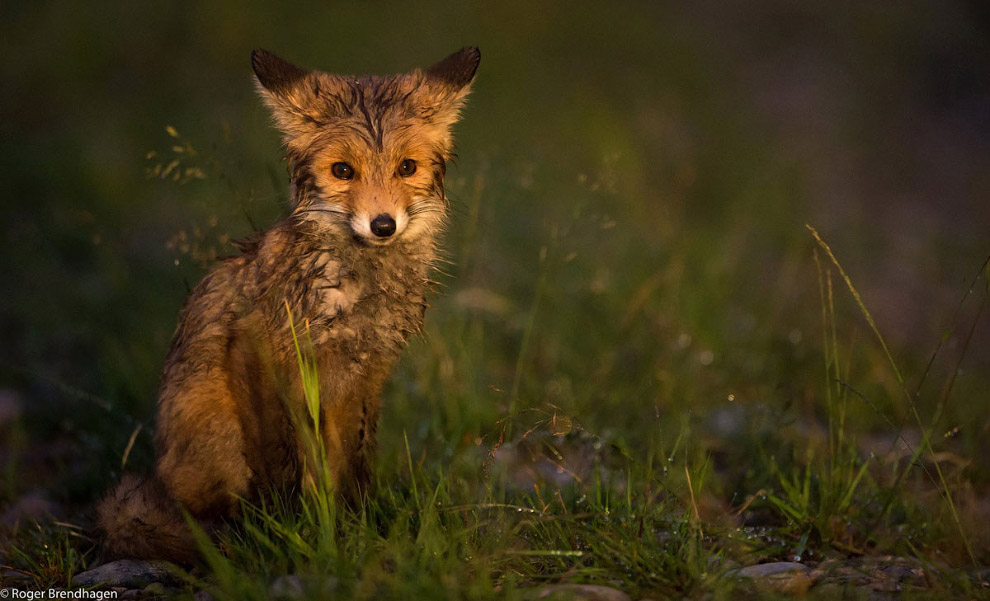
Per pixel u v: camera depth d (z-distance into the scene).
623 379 10.91
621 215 16.22
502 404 9.70
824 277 15.37
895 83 31.23
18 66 21.81
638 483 7.98
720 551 6.73
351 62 24.00
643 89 25.39
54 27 23.50
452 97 8.24
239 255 7.91
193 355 7.56
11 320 13.27
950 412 10.60
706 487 8.49
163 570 6.85
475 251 12.52
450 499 7.32
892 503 7.82
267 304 7.40
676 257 13.77
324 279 7.39
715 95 26.92
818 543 7.26
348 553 6.39
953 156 25.64
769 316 13.16
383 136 7.65
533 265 13.50
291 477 7.43
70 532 7.68
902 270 16.94
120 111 20.88
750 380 11.52
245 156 16.23
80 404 10.84
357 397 7.77
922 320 14.52
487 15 28.72
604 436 9.12
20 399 11.27
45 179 17.27
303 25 25.73
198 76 22.81
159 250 14.77
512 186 15.67
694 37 31.88
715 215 18.06
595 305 12.75
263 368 7.33
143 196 17.28
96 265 14.77
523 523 6.87
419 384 10.17
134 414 10.03
